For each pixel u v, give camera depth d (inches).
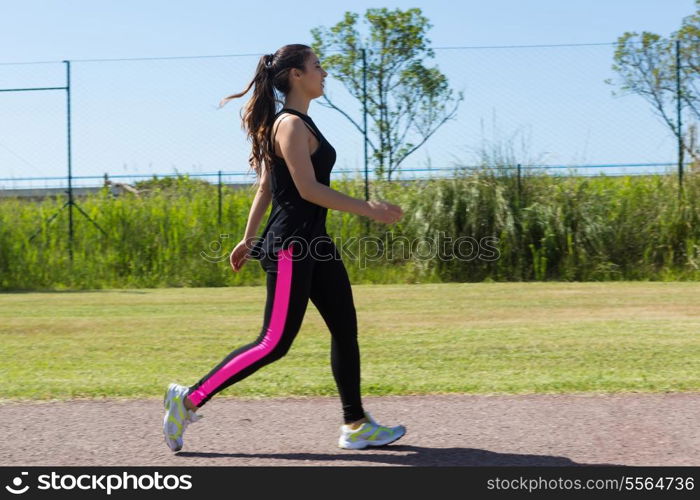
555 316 679.1
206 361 482.3
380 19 1278.3
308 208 276.2
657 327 594.6
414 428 313.0
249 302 858.1
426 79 1246.9
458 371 426.6
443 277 1099.3
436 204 1119.0
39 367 459.5
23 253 1151.6
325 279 285.9
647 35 1110.4
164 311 773.9
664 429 303.9
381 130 1232.2
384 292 923.4
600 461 270.5
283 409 344.2
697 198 1101.1
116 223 1192.8
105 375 430.3
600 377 397.7
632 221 1109.7
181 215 1190.9
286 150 269.4
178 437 283.6
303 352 501.0
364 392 370.3
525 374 413.1
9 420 329.1
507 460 273.3
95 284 1120.2
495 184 1137.4
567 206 1115.9
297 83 283.9
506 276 1103.0
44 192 1206.3
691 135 1110.4
